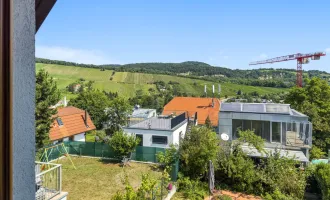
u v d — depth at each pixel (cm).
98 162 1897
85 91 3481
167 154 1675
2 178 91
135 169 1739
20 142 102
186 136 1719
